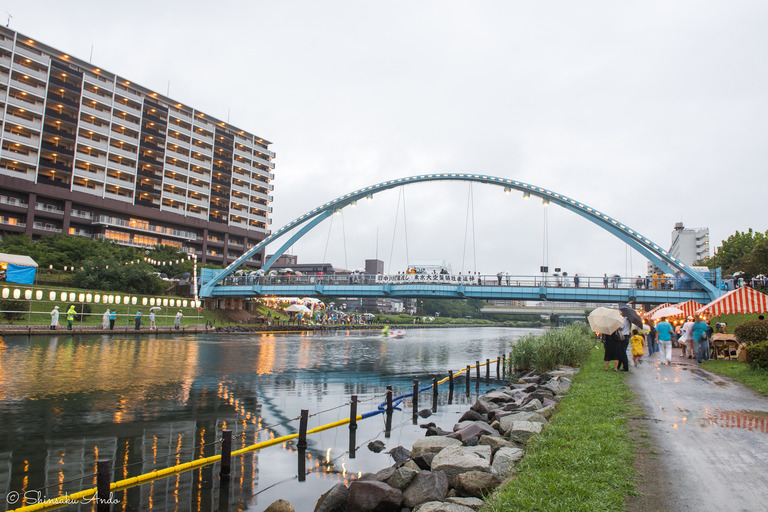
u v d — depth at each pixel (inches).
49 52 3496.6
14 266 1756.9
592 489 237.9
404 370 1139.9
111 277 2384.4
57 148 3420.3
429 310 7199.8
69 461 391.2
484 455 331.3
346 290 2304.4
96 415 536.7
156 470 373.7
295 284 2504.9
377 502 280.4
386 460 422.0
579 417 402.9
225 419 546.3
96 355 1053.8
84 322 1851.6
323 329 3002.0
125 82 3892.7
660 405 452.4
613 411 423.2
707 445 319.0
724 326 991.0
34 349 1103.0
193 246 4360.2
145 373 849.5
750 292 975.0
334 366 1143.0
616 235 2143.2
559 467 274.2
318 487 353.1
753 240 3078.2
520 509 220.7
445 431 486.6
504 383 976.9
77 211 3535.9
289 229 2815.0
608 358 740.0
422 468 349.1
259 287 2536.9
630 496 234.7
